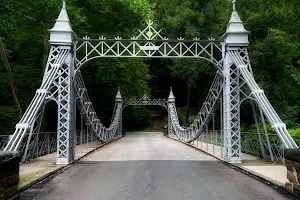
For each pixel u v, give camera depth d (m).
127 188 8.45
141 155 17.50
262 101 11.89
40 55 23.00
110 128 31.03
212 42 14.68
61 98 13.54
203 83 46.09
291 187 7.84
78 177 10.18
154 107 64.25
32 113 12.04
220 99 15.54
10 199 7.01
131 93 39.12
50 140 17.38
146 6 21.64
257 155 15.31
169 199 7.24
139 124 60.09
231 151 13.43
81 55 24.53
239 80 14.89
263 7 21.12
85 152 18.00
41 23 18.75
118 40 14.52
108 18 21.66
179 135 31.92
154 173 10.98
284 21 18.80
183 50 33.97
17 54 24.66
